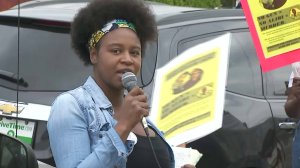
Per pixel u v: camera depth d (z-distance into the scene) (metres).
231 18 7.29
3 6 6.88
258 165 6.85
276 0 5.29
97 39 3.74
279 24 5.29
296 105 5.66
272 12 5.29
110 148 3.39
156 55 6.35
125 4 3.80
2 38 6.69
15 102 6.07
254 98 7.07
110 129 3.43
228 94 6.88
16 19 6.67
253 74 7.22
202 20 6.97
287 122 7.11
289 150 7.10
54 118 3.61
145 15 3.90
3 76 6.31
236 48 7.20
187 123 4.53
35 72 6.34
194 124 4.49
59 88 6.22
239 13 7.44
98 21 3.74
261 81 7.24
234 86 7.00
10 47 6.57
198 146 6.39
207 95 4.54
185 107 4.57
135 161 3.75
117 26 3.73
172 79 4.71
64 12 6.83
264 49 5.31
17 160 3.53
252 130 6.82
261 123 6.93
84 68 6.34
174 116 4.59
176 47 6.53
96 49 3.78
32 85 6.24
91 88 3.74
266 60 5.32
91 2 3.83
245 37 7.32
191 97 4.58
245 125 6.79
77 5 7.45
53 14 6.63
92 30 3.77
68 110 3.60
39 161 5.73
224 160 6.54
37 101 6.06
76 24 3.86
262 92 7.20
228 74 7.01
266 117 7.00
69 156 3.51
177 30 6.66
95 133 3.60
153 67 6.29
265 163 6.89
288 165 7.12
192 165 4.20
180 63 4.74
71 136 3.55
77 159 3.50
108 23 3.74
